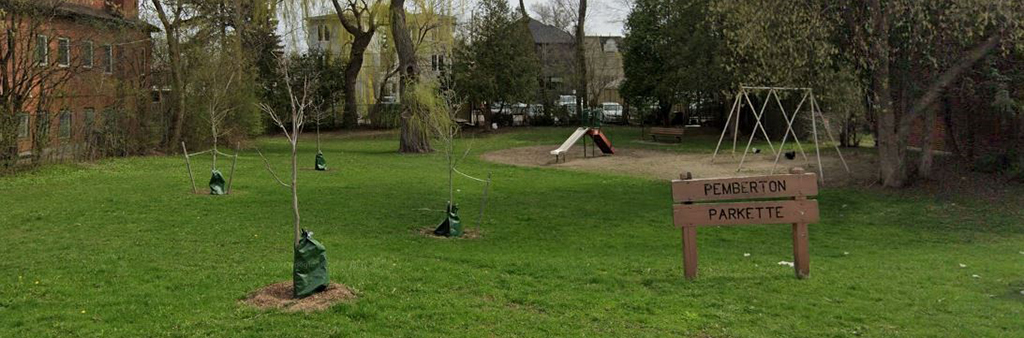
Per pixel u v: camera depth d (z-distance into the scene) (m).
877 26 15.06
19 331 5.45
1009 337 5.77
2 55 18.69
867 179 17.25
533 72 41.12
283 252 8.77
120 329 5.51
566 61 51.81
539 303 6.47
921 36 14.59
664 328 5.82
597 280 7.45
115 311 5.96
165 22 23.69
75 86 20.80
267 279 7.02
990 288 7.53
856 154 22.83
